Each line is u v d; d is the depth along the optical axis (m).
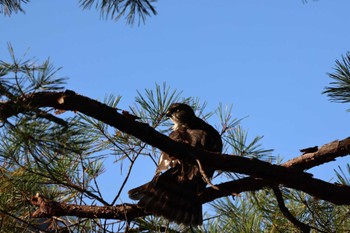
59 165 8.23
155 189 9.07
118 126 7.09
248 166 7.63
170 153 7.39
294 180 7.75
